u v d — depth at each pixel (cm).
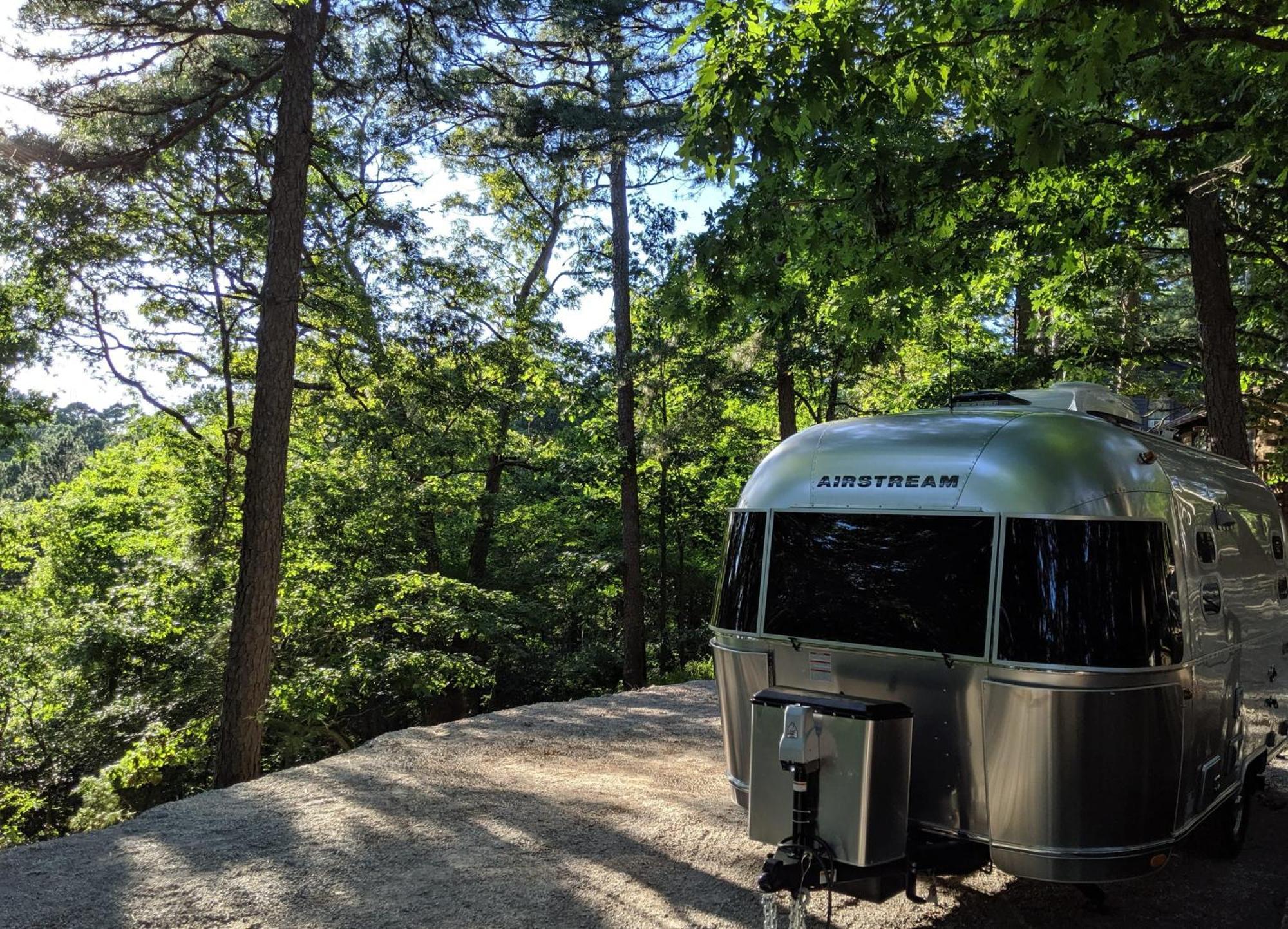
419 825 594
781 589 477
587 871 521
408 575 1666
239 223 1675
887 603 439
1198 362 1584
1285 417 1588
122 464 2205
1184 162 799
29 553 2123
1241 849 588
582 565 2077
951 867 417
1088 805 394
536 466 2258
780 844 416
